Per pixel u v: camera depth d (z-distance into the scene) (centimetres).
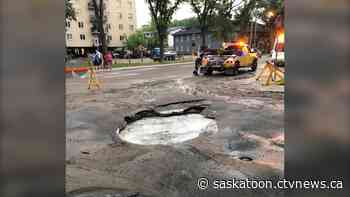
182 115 611
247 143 400
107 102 743
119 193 258
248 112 595
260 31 4656
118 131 487
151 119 587
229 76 1388
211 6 3584
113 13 5475
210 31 4003
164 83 1154
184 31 6762
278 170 298
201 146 394
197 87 1011
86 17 5034
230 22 3922
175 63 2794
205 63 1442
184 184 277
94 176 296
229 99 760
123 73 1692
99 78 1398
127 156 359
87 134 458
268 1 3684
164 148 389
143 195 255
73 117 574
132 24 5838
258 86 991
